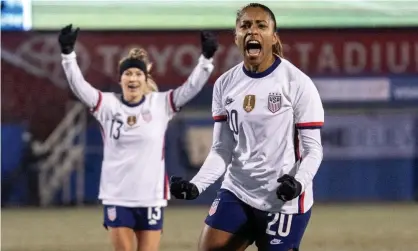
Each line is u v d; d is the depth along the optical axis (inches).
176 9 3058.6
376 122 2488.9
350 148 2488.9
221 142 784.3
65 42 1034.7
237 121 755.4
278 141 743.1
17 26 2546.8
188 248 1567.4
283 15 3014.3
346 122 2485.2
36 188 2425.0
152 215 1029.8
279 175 745.0
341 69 2466.8
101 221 2058.3
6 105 2407.7
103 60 2402.8
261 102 743.7
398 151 2498.8
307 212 767.7
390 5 3051.2
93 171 2443.4
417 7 3053.6
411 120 2492.6
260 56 745.0
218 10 3029.0
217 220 768.9
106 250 1561.3
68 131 2431.1
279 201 753.0
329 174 2491.4
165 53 2417.6
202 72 1045.8
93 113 1042.1
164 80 2418.8
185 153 2433.6
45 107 2421.3
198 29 2421.3
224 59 2415.1
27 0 2576.3
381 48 2468.0
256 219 764.6
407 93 2479.1
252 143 750.5
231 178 778.2
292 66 753.0
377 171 2501.2
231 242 768.3
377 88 2474.2
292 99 739.4
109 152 1036.5
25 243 1660.9
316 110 739.4
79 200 2437.3
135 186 1023.0
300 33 2450.8
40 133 2422.5
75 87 1035.3
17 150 2418.8
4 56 2399.1
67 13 2982.3
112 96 1043.9
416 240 1679.4
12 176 2415.1
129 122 1024.9
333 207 2369.6
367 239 1690.5
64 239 1721.2
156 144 1031.6
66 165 2432.3
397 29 2464.3
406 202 2496.3
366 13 3063.5
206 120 2440.9
